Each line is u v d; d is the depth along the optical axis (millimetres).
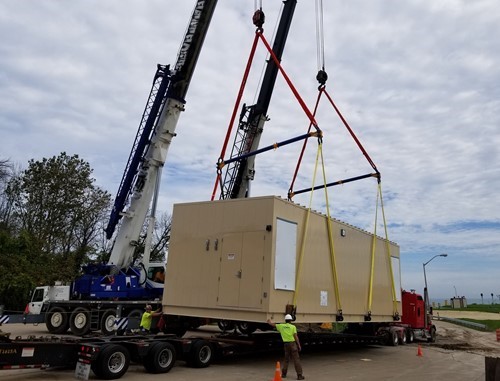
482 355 20250
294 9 22266
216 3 20484
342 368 13539
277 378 9297
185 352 11719
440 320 63312
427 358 17750
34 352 9148
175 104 20891
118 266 20922
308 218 13586
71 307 21234
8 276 33719
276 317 11703
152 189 21094
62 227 43156
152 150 20906
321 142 15141
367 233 18031
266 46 16391
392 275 20031
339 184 20547
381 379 11742
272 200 12125
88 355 9609
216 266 12867
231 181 21297
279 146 16422
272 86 21859
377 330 22484
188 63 20719
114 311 19906
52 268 38281
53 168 41875
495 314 85688
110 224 21516
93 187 44531
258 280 11828
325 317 13969
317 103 18797
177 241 14086
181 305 13422
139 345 10664
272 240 11859
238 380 10383
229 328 18672
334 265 14727
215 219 13312
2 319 20344
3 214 45062
